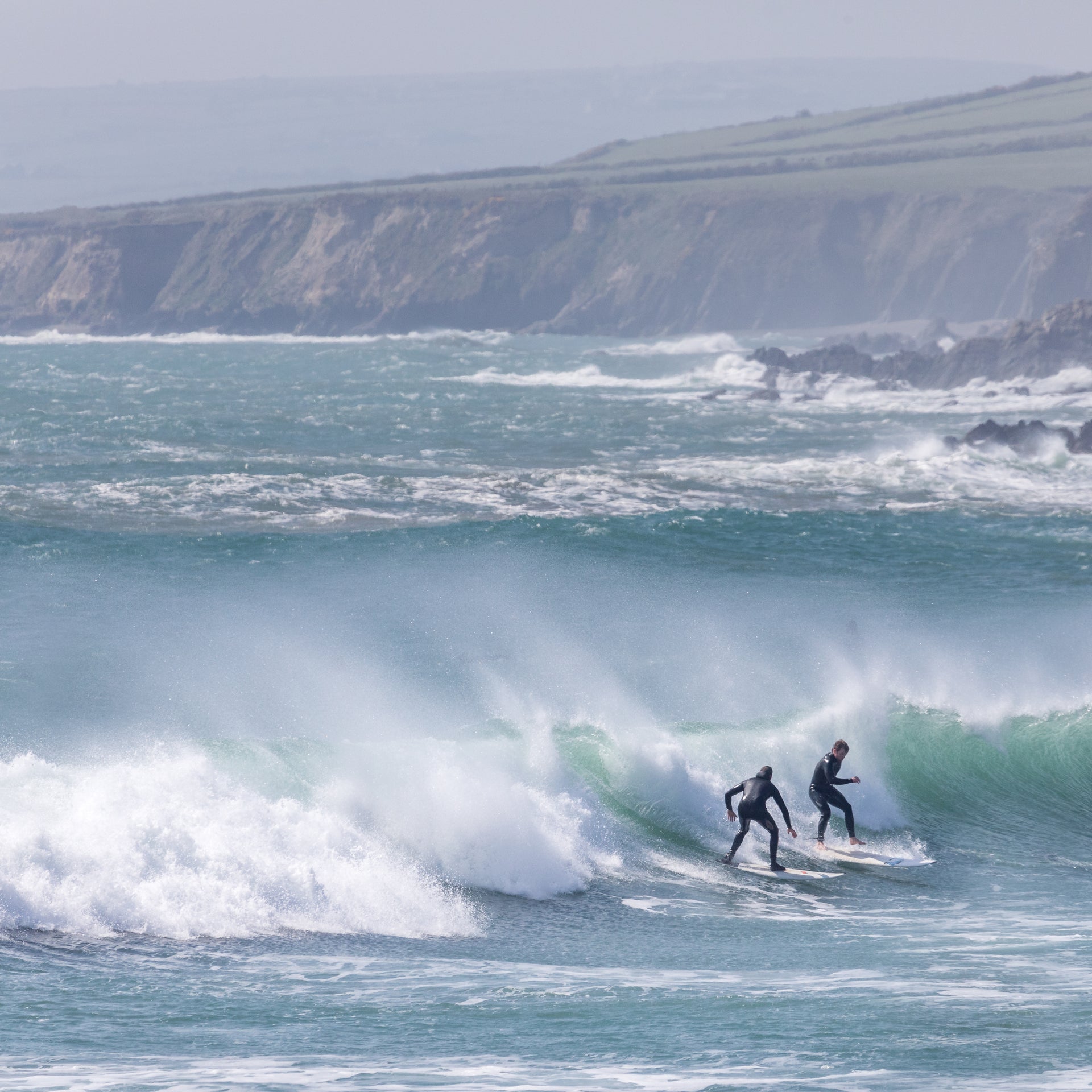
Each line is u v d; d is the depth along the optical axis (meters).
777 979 41.25
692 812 64.94
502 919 49.34
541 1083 29.02
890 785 73.75
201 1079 28.94
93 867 43.34
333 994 37.34
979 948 47.22
